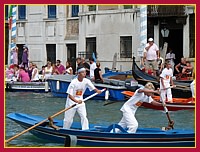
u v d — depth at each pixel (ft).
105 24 104.78
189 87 69.36
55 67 90.94
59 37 114.73
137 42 99.96
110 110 63.16
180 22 96.94
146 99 40.16
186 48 97.09
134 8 100.22
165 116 57.52
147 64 77.61
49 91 88.33
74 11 112.06
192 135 37.91
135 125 39.27
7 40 120.16
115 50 103.14
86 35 108.27
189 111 61.62
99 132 38.47
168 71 64.39
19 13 120.67
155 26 99.76
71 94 40.57
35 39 118.52
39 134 41.60
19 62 120.67
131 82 70.90
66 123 41.24
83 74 40.63
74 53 112.78
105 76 79.51
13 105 69.46
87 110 63.36
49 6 116.26
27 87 89.51
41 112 62.18
